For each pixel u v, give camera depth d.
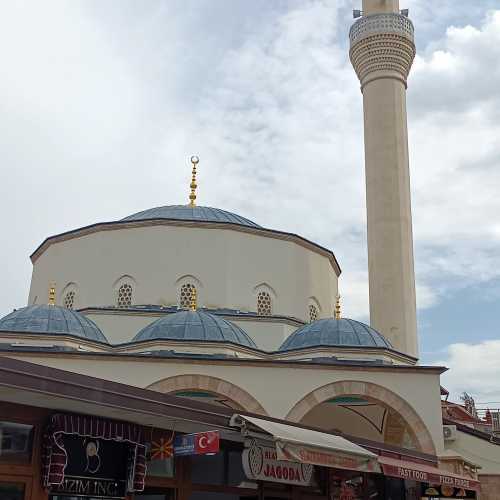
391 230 32.25
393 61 35.19
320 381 21.81
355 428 27.02
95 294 28.50
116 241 29.09
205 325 23.56
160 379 21.11
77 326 23.80
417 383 22.12
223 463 11.88
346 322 24.91
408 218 33.00
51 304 25.17
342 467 10.76
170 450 10.34
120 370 21.12
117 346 23.94
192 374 21.31
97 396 8.92
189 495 11.30
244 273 29.16
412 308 31.52
